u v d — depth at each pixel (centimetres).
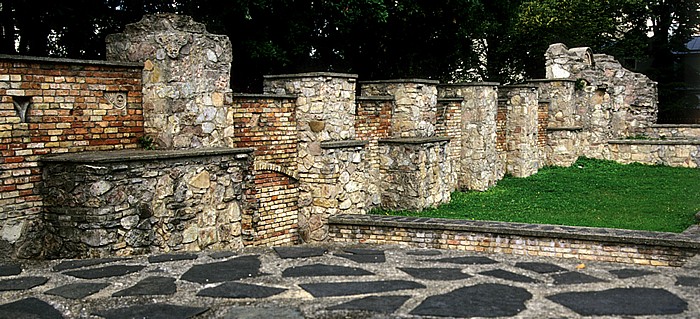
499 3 1980
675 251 840
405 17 1677
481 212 1202
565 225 988
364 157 1141
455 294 409
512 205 1288
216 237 841
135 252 728
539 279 448
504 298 399
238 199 878
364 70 1905
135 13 1302
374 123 1250
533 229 921
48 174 716
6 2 1113
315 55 1731
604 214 1170
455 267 489
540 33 2952
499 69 3116
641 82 2372
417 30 1831
